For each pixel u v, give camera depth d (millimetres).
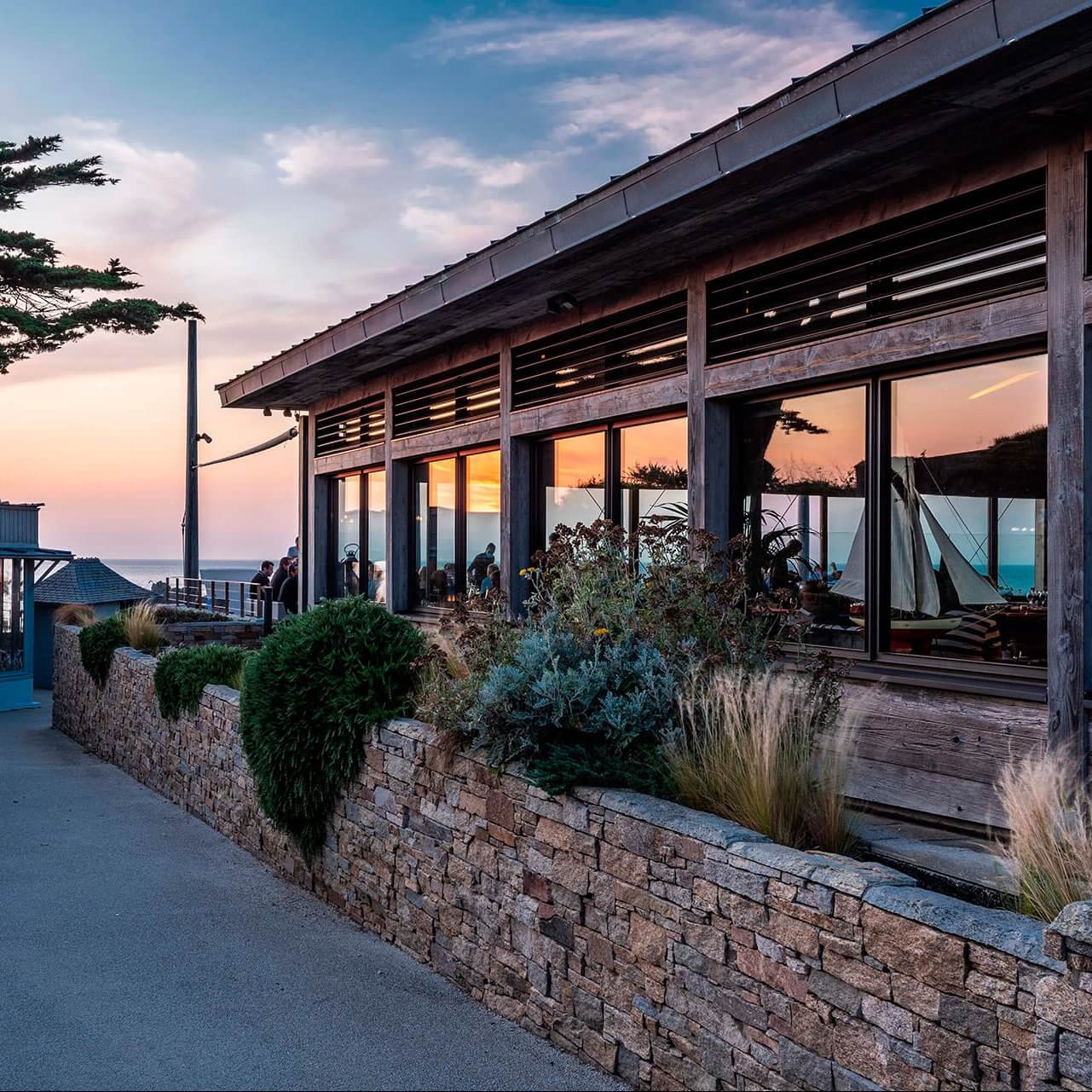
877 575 6266
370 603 7719
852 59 4809
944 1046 3258
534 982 5176
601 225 6699
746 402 7258
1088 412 5031
